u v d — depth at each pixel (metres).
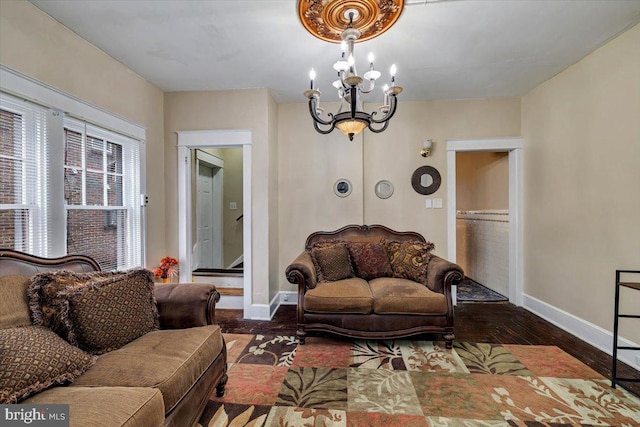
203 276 4.13
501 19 2.13
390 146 3.79
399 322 2.59
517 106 3.66
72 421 1.01
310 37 2.36
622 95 2.34
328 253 3.11
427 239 3.75
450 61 2.75
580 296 2.79
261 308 3.33
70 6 1.98
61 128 2.16
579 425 1.66
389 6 1.86
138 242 3.02
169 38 2.38
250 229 3.37
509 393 1.95
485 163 4.61
